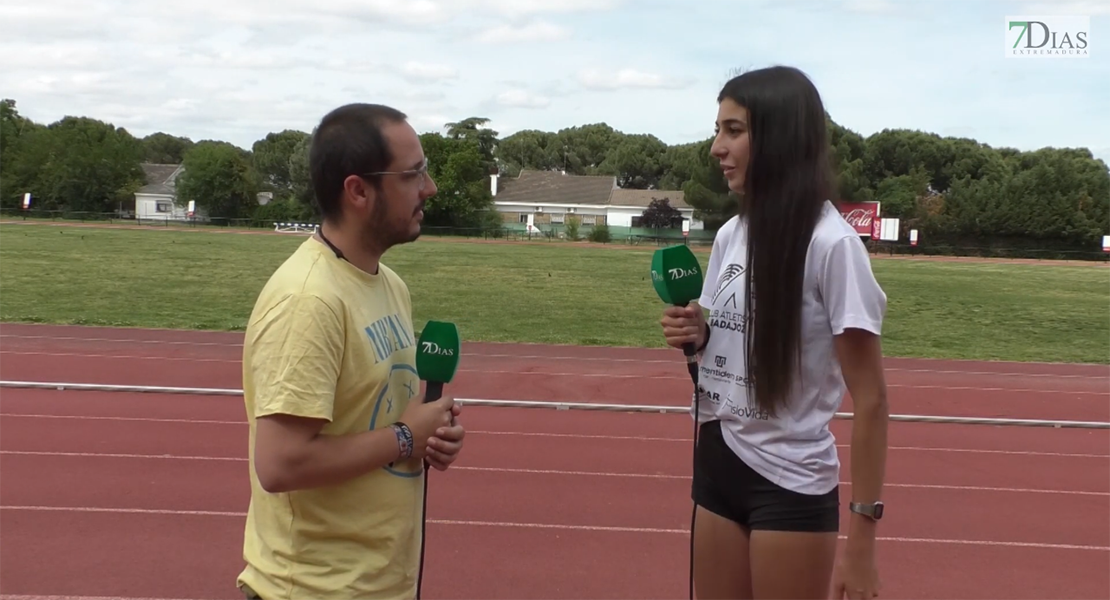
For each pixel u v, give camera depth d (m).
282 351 1.87
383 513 2.06
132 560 4.43
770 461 2.31
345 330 1.95
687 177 71.25
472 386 9.42
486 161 69.44
